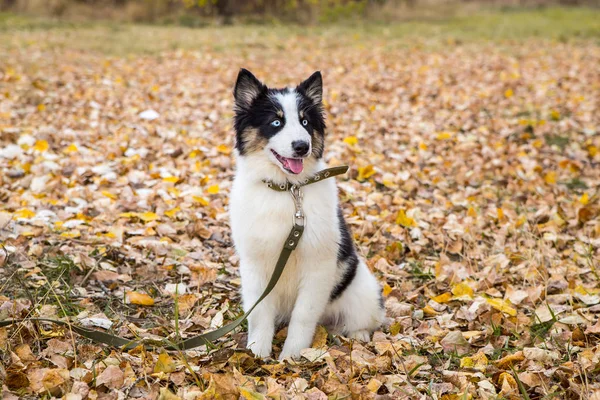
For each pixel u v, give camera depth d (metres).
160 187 6.04
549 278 4.63
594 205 6.04
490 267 4.84
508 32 19.30
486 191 6.57
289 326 3.70
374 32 19.08
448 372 3.33
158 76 11.55
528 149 7.87
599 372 3.32
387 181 6.57
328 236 3.56
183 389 3.04
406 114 9.40
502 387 3.16
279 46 16.03
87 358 3.29
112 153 6.84
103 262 4.49
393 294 4.43
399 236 5.41
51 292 3.97
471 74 12.54
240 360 3.37
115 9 20.41
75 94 9.46
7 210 5.22
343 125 8.75
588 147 7.92
